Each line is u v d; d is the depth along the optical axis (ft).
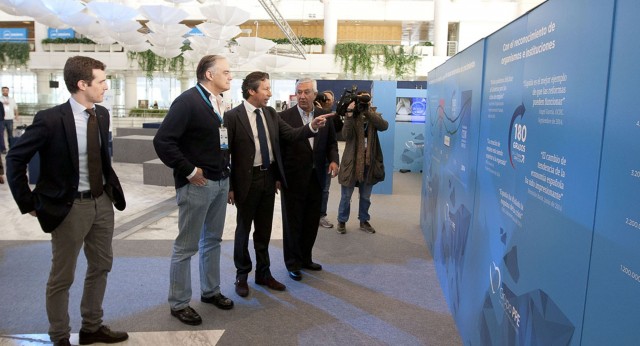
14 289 10.50
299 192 11.43
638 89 3.15
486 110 7.48
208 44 40.11
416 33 75.05
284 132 10.95
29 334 8.46
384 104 24.34
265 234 10.93
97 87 7.32
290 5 66.80
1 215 17.51
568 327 4.16
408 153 33.83
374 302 10.41
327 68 64.13
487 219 7.16
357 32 72.64
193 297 10.40
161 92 74.54
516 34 5.98
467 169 8.83
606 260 3.52
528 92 5.41
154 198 21.93
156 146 8.32
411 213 19.98
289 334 8.81
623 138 3.33
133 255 13.12
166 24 31.12
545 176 4.78
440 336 8.87
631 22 3.27
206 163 8.80
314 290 11.00
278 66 48.88
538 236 4.93
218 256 9.99
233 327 9.02
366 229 16.48
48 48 66.54
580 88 4.05
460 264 9.08
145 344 8.25
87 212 7.47
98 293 8.05
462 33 65.00
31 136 6.89
